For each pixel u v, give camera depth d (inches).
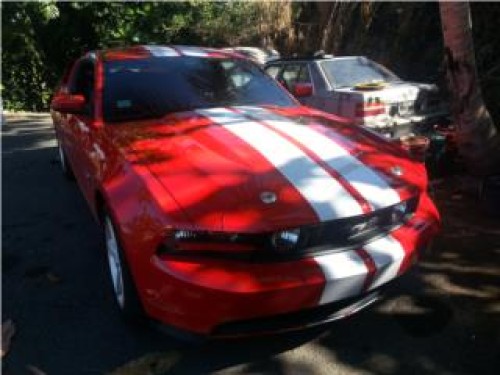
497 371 113.1
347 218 111.0
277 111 162.1
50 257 172.7
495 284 146.3
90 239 185.8
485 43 350.9
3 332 131.6
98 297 146.8
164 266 106.7
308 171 120.9
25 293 150.6
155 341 127.0
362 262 110.7
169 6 607.2
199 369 117.2
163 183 116.5
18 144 351.3
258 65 193.9
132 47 197.2
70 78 215.8
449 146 231.5
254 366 117.7
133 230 112.8
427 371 114.2
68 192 239.3
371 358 118.7
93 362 120.5
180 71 175.0
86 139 162.1
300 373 115.0
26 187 249.4
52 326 134.2
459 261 159.0
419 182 129.0
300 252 109.1
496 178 193.0
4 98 569.3
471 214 192.5
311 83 292.5
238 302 103.5
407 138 233.6
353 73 297.1
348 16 481.1
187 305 105.5
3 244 184.2
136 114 158.7
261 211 108.1
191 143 133.6
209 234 105.7
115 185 124.7
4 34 540.1
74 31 606.9
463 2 191.9
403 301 139.3
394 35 452.8
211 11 600.7
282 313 107.7
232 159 124.4
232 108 161.8
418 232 123.1
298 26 531.5
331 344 123.7
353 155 131.0
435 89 279.6
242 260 106.6
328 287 107.7
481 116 202.7
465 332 126.3
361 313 134.4
